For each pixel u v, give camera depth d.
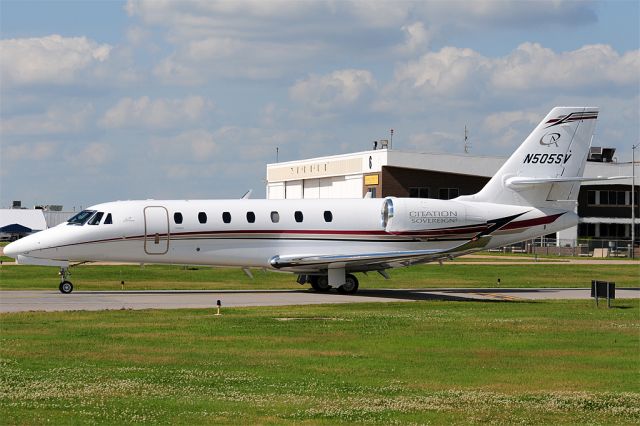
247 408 32.41
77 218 83.19
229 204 85.31
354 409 32.56
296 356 44.09
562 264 145.38
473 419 31.42
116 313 62.66
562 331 54.78
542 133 90.44
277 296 81.56
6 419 30.33
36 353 44.16
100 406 32.41
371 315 62.88
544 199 90.56
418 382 37.97
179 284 97.94
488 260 159.50
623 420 31.66
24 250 81.06
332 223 86.44
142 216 82.50
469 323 58.38
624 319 61.78
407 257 81.00
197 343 47.97
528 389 36.81
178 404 32.91
